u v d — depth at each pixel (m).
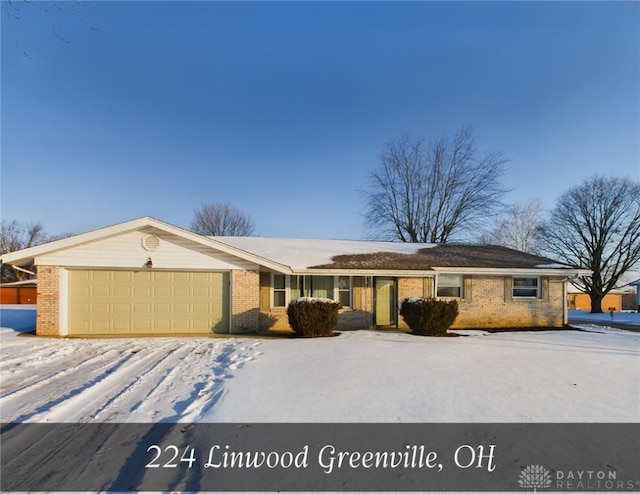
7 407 5.74
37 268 13.12
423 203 32.72
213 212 40.84
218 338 12.70
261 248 17.77
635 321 23.47
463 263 17.16
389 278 16.47
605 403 5.48
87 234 13.16
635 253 33.56
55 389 6.64
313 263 15.67
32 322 17.66
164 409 5.61
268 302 15.42
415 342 11.36
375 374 7.12
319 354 9.22
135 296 13.75
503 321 17.08
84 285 13.50
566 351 9.70
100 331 13.52
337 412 5.20
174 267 13.81
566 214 36.22
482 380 6.67
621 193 33.88
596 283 34.88
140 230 13.71
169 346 10.95
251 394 6.04
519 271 16.86
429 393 5.95
